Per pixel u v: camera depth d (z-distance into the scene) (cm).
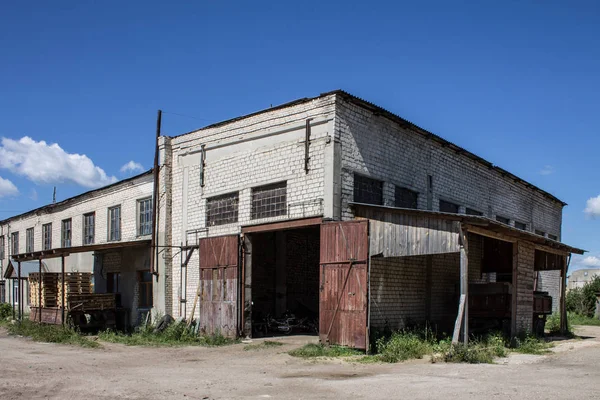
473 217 1327
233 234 1827
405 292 1812
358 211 1609
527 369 1118
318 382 978
